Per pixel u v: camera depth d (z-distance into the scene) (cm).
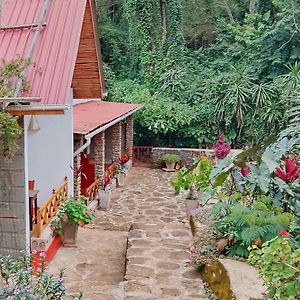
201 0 2556
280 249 359
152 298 492
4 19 654
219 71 2191
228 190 730
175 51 2266
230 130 1897
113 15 2709
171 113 1912
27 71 559
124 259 717
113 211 1134
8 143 499
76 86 902
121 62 2470
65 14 639
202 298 496
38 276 441
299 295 352
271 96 1808
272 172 598
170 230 775
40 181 872
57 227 740
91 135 996
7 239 598
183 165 1814
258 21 2202
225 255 585
